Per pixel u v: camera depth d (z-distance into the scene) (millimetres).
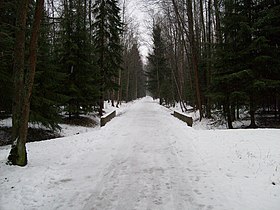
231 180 6332
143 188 5969
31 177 6500
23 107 7441
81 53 19906
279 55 16391
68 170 7285
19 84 7566
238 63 17406
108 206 5094
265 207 4930
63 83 19281
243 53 16688
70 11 19516
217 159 8070
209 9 23094
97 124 22234
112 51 26203
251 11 18219
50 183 6301
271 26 16391
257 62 16438
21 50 7578
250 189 5750
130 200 5348
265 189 5684
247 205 5043
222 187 5941
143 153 9219
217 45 18422
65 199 5438
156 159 8406
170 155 8898
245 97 16016
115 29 25828
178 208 4980
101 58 25250
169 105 48906
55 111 15617
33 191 5762
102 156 8844
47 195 5633
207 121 22375
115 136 12727
